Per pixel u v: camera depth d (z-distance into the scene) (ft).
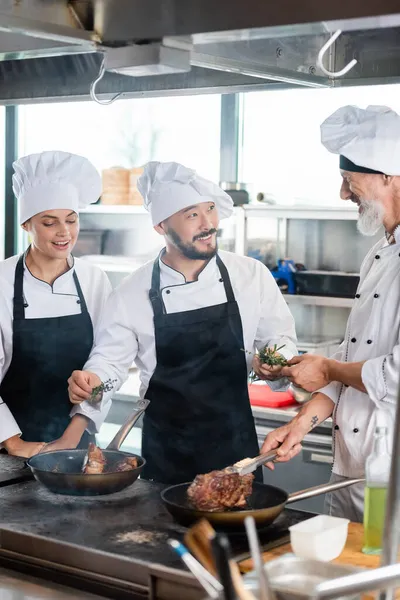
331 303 12.62
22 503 6.17
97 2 5.39
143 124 16.14
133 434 13.73
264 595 3.54
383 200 7.07
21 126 17.46
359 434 7.35
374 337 7.30
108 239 16.46
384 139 6.81
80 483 6.26
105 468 6.95
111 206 15.47
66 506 6.10
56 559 5.31
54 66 8.23
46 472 6.30
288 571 4.69
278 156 14.61
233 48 6.24
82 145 16.84
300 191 14.43
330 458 11.02
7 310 9.20
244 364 8.58
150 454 8.66
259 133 14.80
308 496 5.95
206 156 15.53
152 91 7.91
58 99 8.42
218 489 5.76
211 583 3.66
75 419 8.31
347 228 13.10
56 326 9.29
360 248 13.03
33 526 5.62
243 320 8.63
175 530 5.54
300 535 5.09
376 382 6.90
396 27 6.74
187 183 8.14
